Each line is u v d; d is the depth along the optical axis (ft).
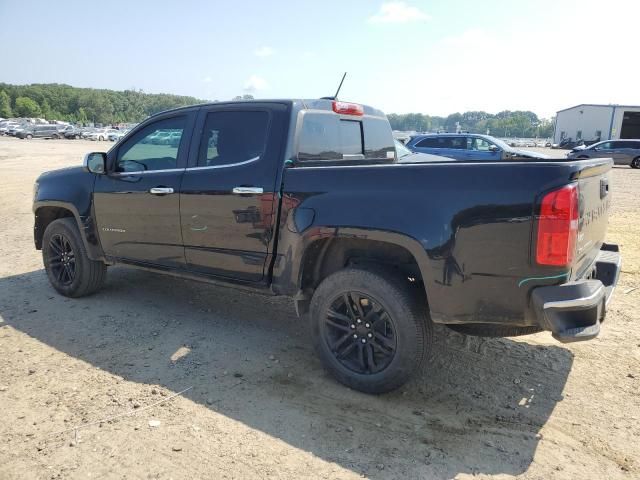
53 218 19.34
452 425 10.77
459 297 10.46
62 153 107.24
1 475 9.02
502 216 9.89
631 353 14.02
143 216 15.55
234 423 10.72
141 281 20.45
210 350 14.26
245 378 12.69
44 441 9.99
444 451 9.89
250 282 13.57
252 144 13.53
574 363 13.51
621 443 10.14
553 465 9.50
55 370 12.94
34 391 11.88
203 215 14.10
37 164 78.43
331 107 14.75
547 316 9.59
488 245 10.07
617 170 86.63
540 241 9.61
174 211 14.74
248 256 13.42
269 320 16.62
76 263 17.79
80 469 9.20
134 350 14.17
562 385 12.41
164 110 15.65
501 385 12.44
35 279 20.74
